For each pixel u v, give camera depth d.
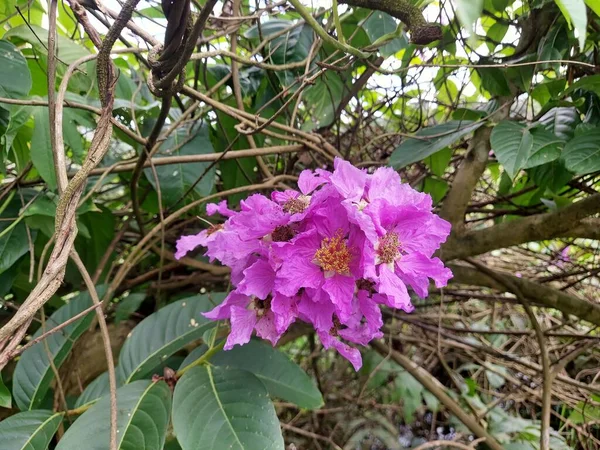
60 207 0.23
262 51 0.46
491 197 0.59
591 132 0.34
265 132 0.39
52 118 0.25
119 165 0.40
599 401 0.58
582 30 0.24
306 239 0.26
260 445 0.27
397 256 0.26
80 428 0.27
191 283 0.52
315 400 0.34
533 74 0.40
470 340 0.67
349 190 0.25
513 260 0.69
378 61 0.44
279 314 0.26
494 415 0.59
